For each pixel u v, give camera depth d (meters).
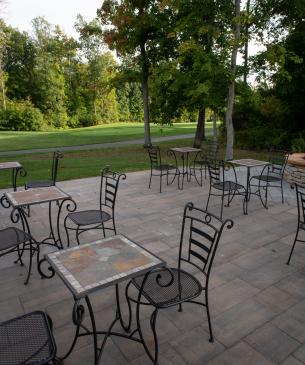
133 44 14.23
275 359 2.25
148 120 15.73
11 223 4.94
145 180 7.98
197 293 2.33
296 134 13.25
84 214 4.04
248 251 3.95
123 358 2.26
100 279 1.91
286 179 7.84
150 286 2.40
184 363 2.21
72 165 10.55
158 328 2.57
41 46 43.75
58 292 3.08
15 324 1.93
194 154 13.38
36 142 19.77
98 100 47.03
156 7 13.45
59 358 2.13
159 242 4.22
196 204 5.95
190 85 11.74
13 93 41.56
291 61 11.95
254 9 10.80
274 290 3.10
